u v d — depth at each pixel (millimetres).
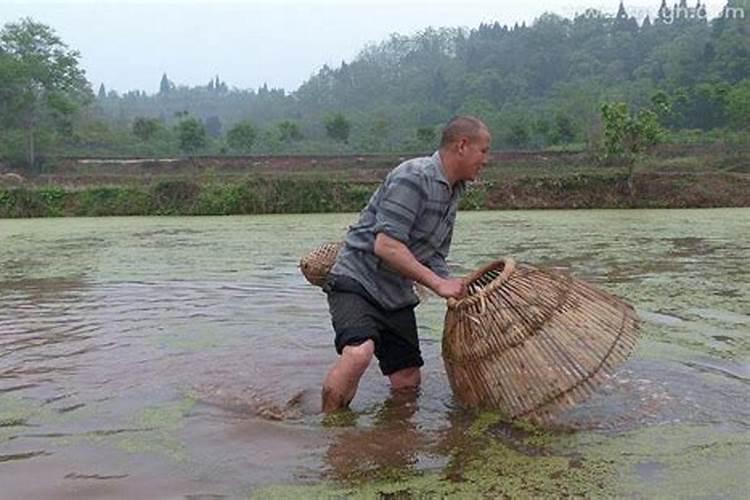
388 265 4180
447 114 82625
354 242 4277
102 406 4125
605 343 3801
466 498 2996
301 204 23922
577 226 15812
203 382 4520
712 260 9633
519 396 3801
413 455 3428
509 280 4016
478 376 3945
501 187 25000
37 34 44969
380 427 3795
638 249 10984
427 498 3004
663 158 33031
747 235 13289
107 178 28016
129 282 8367
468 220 18234
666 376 4477
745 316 6090
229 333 5758
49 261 10523
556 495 2998
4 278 8836
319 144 53219
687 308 6426
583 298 3975
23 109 43094
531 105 78312
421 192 4094
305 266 4664
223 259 10438
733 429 3652
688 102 51438
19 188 24500
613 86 76688
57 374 4730
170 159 33219
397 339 4344
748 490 2990
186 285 8086
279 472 3256
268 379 4570
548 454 3410
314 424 3854
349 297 4203
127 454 3469
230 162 32188
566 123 45656
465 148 4121
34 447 3562
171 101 153750
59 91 45438
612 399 4102
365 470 3271
